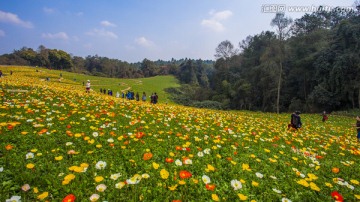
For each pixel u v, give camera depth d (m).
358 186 5.31
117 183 3.95
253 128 11.12
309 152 7.33
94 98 16.42
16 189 3.78
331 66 45.47
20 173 4.19
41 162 4.75
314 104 47.44
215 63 87.88
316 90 46.16
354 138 13.38
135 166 4.99
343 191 4.89
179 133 7.99
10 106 9.05
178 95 97.19
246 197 3.83
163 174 4.14
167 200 3.82
